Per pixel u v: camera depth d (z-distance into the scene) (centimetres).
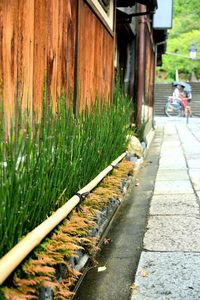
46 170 214
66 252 201
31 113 252
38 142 232
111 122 445
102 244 320
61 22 313
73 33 349
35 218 204
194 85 2931
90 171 325
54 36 296
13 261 153
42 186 207
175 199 451
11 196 175
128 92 869
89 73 423
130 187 519
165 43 1586
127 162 466
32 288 164
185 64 3972
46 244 194
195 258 286
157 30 1299
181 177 576
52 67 293
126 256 296
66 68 330
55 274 204
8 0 217
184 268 270
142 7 841
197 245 311
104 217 344
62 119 253
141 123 850
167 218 382
